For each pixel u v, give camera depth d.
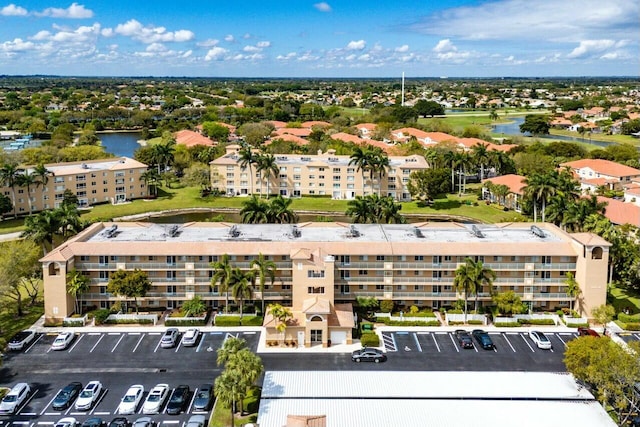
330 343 82.31
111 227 101.69
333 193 187.38
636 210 138.38
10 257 90.69
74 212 110.81
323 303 82.69
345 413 57.69
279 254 90.62
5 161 195.12
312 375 64.94
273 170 184.38
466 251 90.31
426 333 85.44
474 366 75.44
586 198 140.75
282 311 80.88
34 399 67.50
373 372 65.81
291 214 125.94
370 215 127.56
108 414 64.75
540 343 80.31
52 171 169.00
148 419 62.00
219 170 189.62
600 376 60.78
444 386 62.81
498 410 58.44
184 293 92.12
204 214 171.25
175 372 74.19
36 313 92.75
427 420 56.66
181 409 65.44
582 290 89.56
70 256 89.06
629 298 99.81
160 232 100.12
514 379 64.50
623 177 185.62
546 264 91.06
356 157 179.25
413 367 75.31
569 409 58.81
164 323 88.31
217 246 91.31
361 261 91.00
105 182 176.25
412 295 92.06
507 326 87.69
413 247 90.81
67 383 71.31
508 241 94.00
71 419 61.75
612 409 64.25
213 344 82.00
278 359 77.62
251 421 63.34
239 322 87.62
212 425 62.56
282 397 60.38
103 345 81.50
